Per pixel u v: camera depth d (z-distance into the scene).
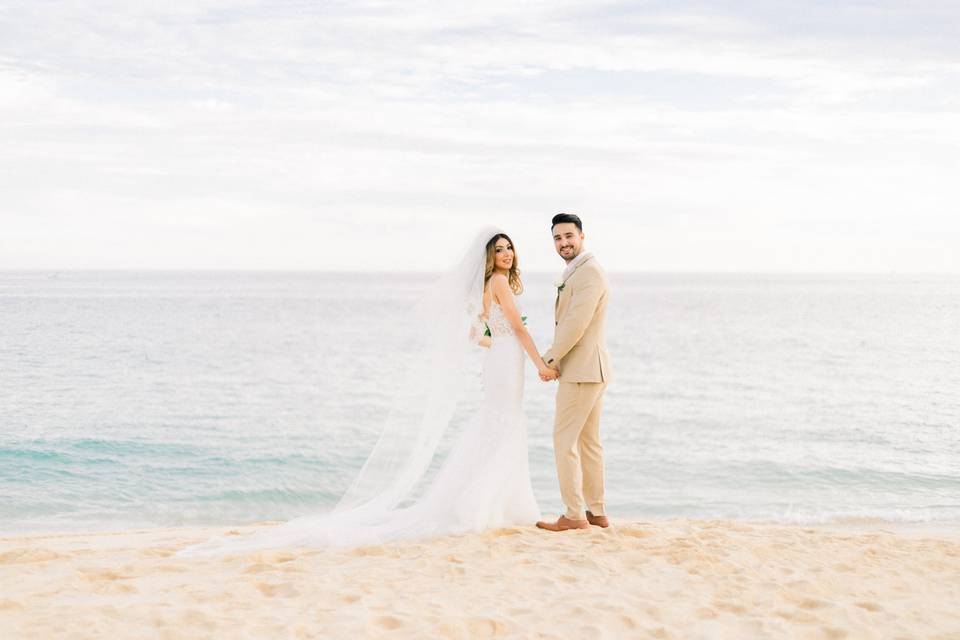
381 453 6.03
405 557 5.00
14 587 4.31
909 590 4.61
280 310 65.75
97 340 34.38
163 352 30.38
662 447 15.21
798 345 38.03
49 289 106.81
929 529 9.27
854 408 19.77
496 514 5.84
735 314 65.94
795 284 197.88
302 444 14.78
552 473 12.95
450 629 3.65
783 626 3.87
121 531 8.19
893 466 13.33
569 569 4.75
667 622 3.91
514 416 5.94
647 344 39.41
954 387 23.45
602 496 6.01
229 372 25.64
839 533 6.54
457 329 5.98
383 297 96.94
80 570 4.73
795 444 15.36
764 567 4.97
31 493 10.88
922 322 55.00
